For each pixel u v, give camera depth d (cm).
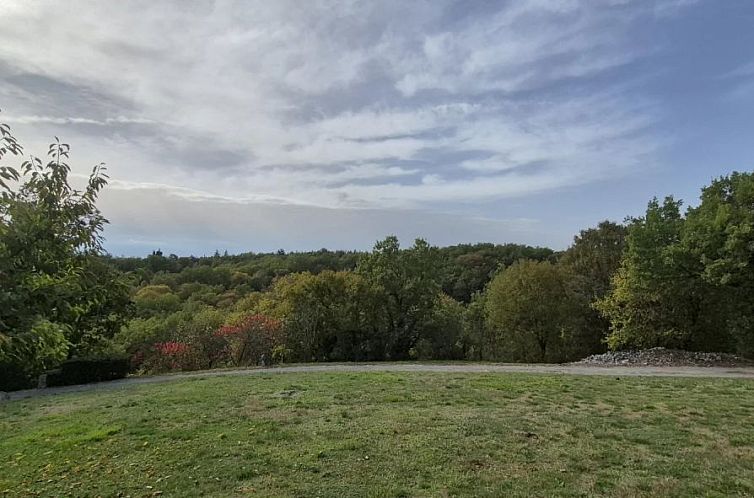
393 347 3069
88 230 394
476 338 3844
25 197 371
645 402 1051
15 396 1530
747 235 1941
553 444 741
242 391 1259
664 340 2430
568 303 3409
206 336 2434
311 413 967
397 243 3186
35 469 691
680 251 2117
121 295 418
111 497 582
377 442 757
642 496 548
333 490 576
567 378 1443
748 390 1215
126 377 1886
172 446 767
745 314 2148
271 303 3309
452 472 627
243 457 700
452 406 1019
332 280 3020
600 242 3512
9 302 314
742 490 563
